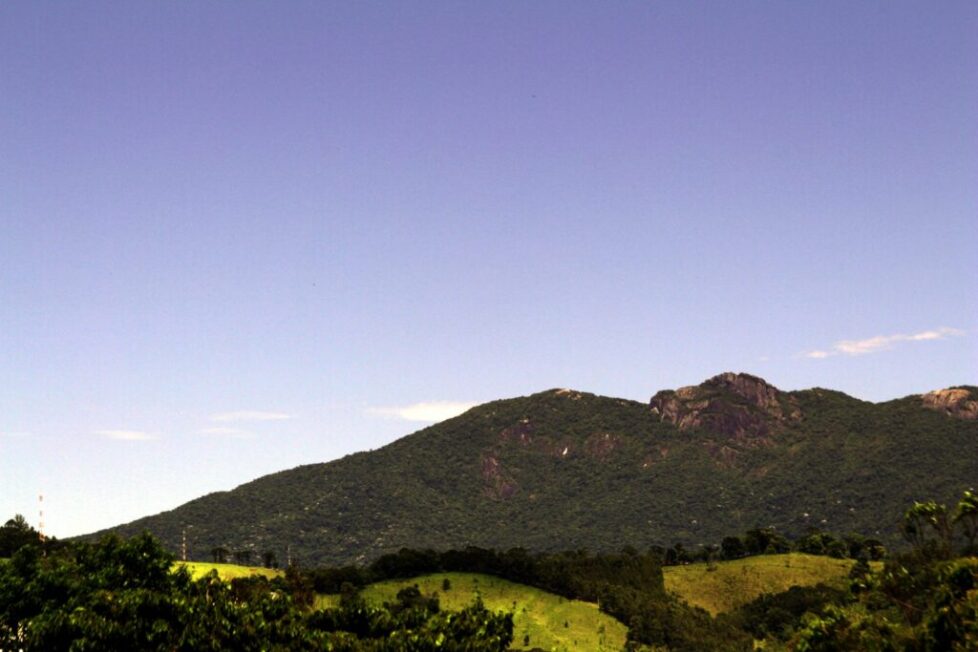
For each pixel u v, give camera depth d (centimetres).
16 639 8431
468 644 7306
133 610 7444
